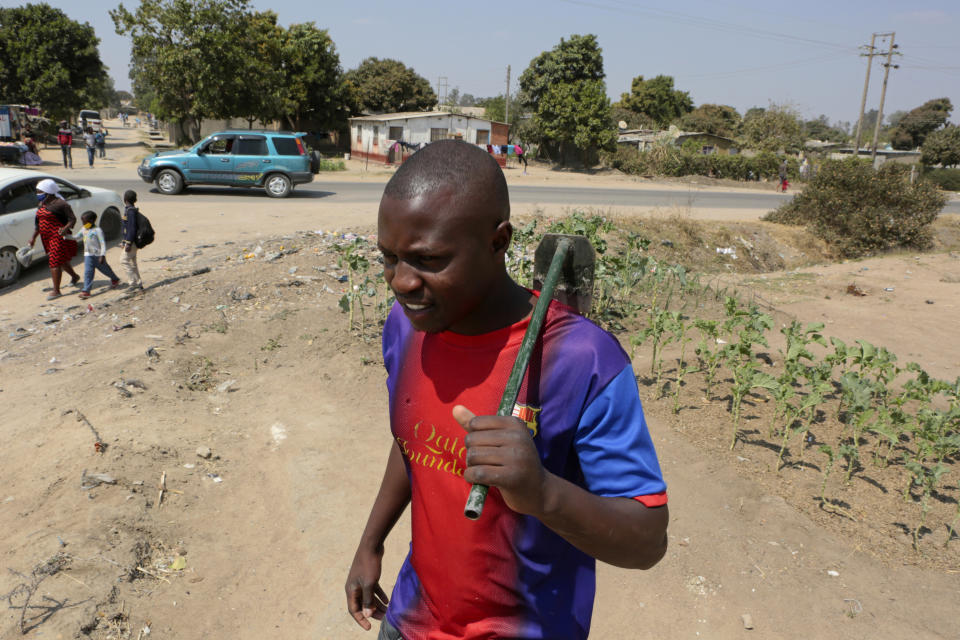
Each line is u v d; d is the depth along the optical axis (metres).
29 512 4.16
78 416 5.27
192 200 17.84
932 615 3.43
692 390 6.11
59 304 9.09
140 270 10.48
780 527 4.16
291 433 5.39
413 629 1.57
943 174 45.38
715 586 3.67
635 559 1.20
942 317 9.17
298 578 3.81
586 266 1.41
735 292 9.55
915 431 4.80
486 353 1.32
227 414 5.70
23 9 42.19
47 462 4.68
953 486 4.70
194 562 3.90
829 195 17.52
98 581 3.57
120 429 5.11
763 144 52.75
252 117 35.06
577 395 1.24
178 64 31.53
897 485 4.66
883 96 45.50
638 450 1.24
